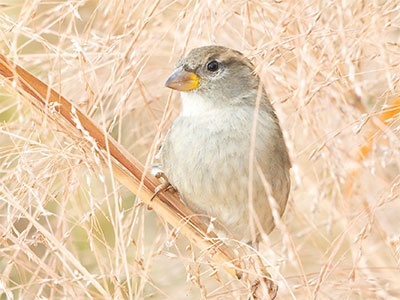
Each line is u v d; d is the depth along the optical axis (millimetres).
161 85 10102
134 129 10016
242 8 8797
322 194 8875
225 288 7867
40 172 7566
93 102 8227
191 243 8258
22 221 8289
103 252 9227
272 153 9156
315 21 7766
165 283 9648
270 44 8148
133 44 8414
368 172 8547
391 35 8516
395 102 8273
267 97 9500
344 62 7977
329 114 8773
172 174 9328
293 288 7773
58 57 7984
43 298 7570
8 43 8086
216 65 9328
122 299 7340
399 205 9305
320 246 9469
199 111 9344
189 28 8406
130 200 9555
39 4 8281
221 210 9234
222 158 9070
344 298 8156
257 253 7461
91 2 8953
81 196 8828
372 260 8844
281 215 9625
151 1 8359
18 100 7941
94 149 7734
